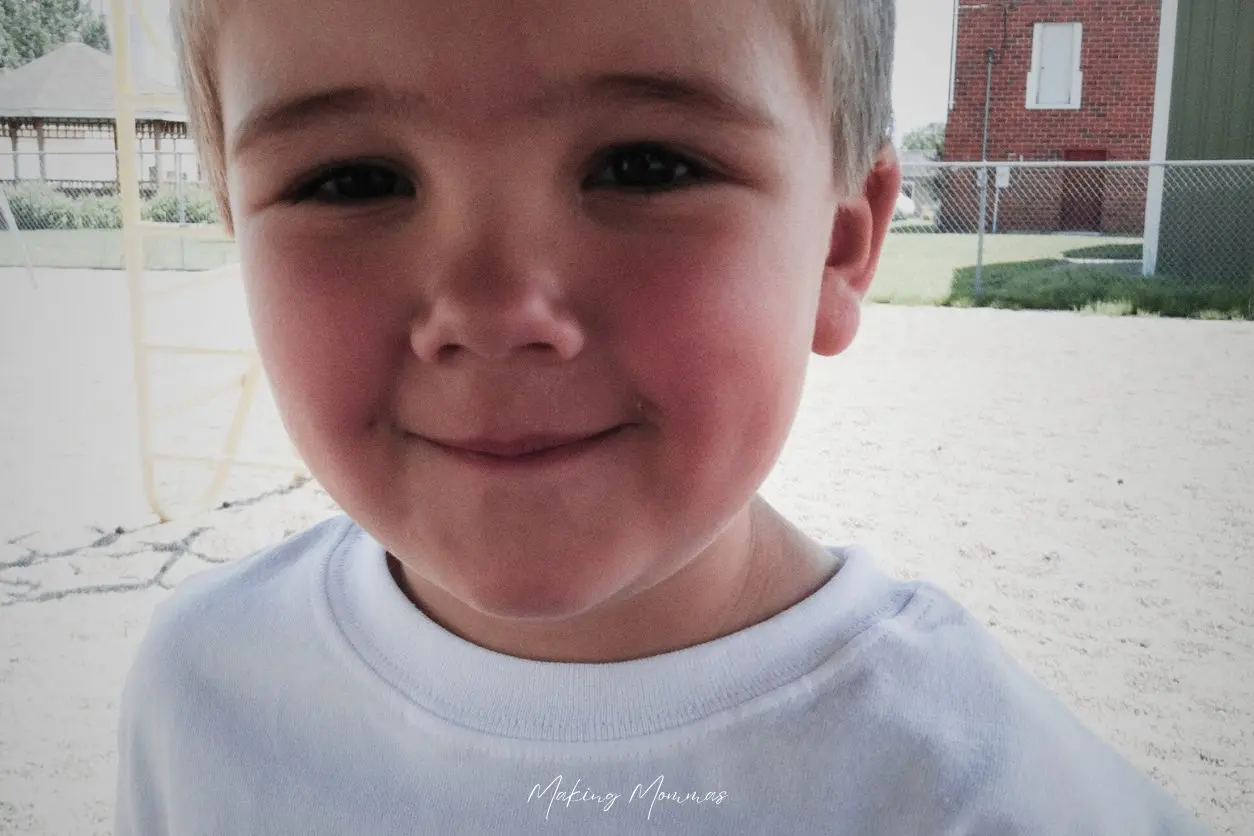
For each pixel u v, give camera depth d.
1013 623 2.61
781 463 3.90
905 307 7.73
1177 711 2.20
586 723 0.74
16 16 15.88
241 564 1.01
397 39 0.52
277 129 0.57
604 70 0.52
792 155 0.60
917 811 0.69
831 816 0.71
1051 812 0.69
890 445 4.14
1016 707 0.74
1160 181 8.91
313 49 0.54
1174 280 8.73
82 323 7.09
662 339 0.56
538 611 0.57
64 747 2.18
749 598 0.79
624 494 0.57
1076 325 6.89
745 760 0.72
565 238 0.54
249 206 0.62
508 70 0.51
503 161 0.52
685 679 0.74
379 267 0.57
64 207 13.25
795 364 0.62
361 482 0.60
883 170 0.76
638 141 0.54
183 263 10.62
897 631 0.77
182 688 0.89
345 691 0.83
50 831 1.91
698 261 0.56
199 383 5.45
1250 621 2.60
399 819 0.78
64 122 14.77
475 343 0.53
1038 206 13.39
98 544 3.34
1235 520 3.32
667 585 0.75
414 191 0.56
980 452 4.05
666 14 0.53
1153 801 0.78
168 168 12.20
